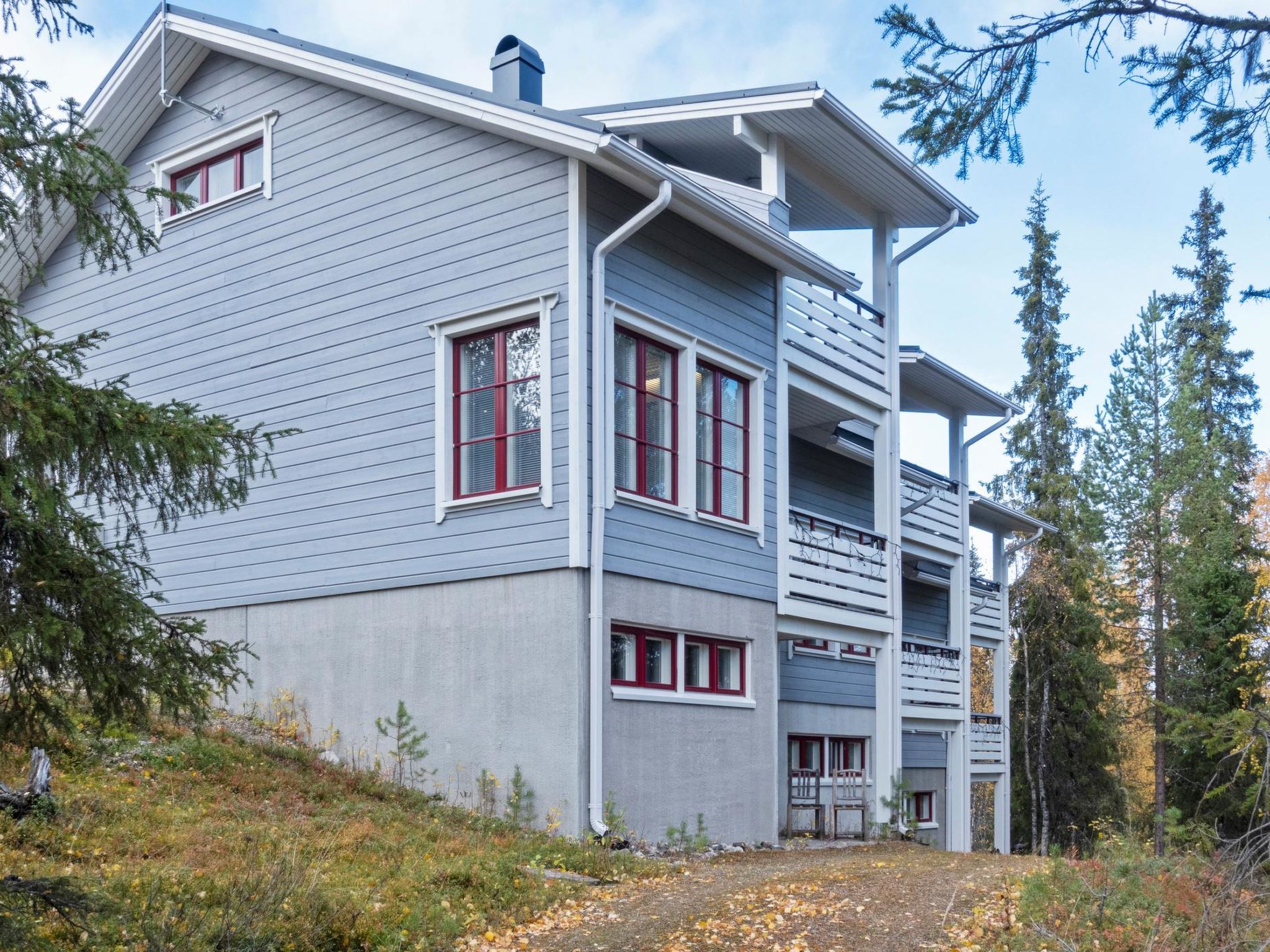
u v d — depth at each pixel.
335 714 14.79
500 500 13.59
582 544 12.95
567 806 12.67
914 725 21.45
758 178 19.22
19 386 5.36
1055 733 36.34
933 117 6.27
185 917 7.25
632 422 14.12
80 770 10.92
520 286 13.70
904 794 18.16
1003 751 26.53
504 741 13.25
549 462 13.23
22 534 5.73
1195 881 8.83
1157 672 33.28
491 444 13.93
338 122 15.70
